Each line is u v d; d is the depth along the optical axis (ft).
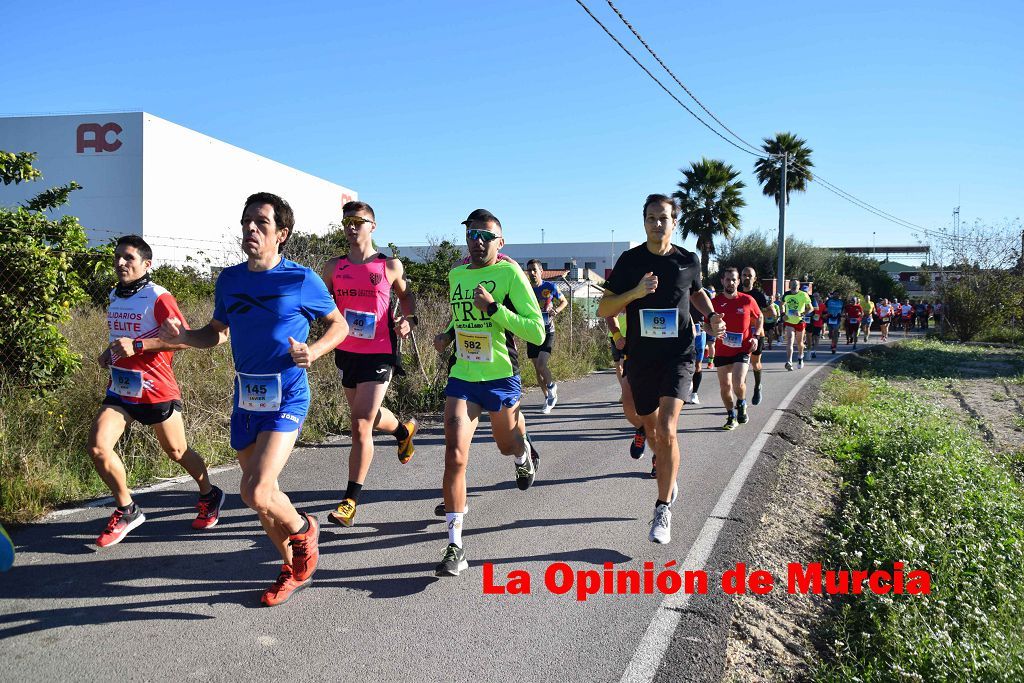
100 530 15.07
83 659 10.24
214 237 118.11
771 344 79.10
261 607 11.98
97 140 104.17
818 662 11.37
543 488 19.24
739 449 24.54
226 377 25.11
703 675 10.49
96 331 26.04
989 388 49.60
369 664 10.34
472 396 14.12
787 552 15.60
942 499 19.03
